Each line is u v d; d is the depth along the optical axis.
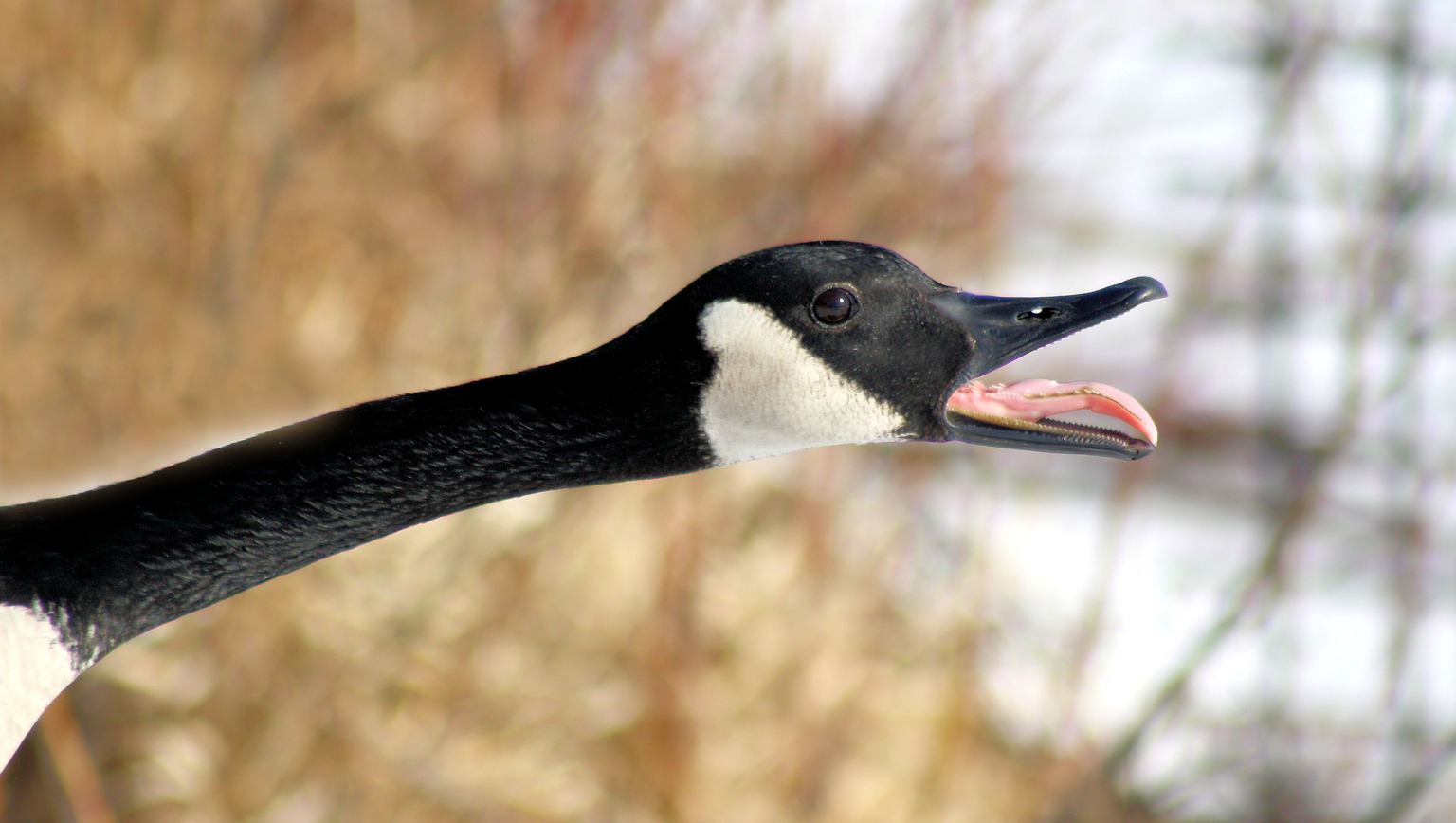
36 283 4.56
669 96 4.57
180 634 4.47
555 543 4.51
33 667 4.25
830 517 4.55
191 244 4.55
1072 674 4.50
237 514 4.26
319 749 4.47
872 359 4.28
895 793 4.48
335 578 4.49
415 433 4.27
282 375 4.55
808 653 4.50
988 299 4.30
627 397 4.27
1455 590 4.57
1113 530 4.53
